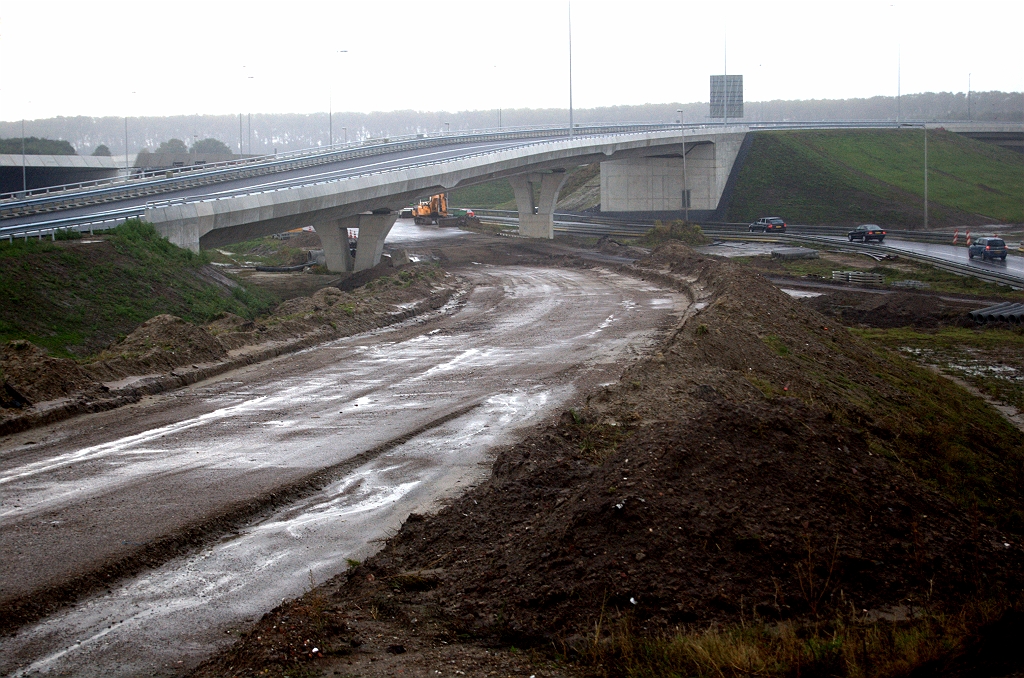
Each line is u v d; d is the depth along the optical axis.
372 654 9.48
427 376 26.61
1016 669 9.17
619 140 93.12
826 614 10.13
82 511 14.89
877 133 125.75
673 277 51.50
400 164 75.12
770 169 109.50
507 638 9.83
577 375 26.11
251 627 10.89
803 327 33.12
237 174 69.38
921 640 9.27
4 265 36.97
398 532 13.87
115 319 37.62
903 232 82.69
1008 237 84.31
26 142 163.00
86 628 10.95
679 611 9.93
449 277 56.19
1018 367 34.03
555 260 71.38
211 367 27.53
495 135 103.12
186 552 13.43
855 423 20.97
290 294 57.88
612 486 11.91
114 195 60.31
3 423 20.28
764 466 12.71
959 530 12.69
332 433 20.06
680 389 20.44
